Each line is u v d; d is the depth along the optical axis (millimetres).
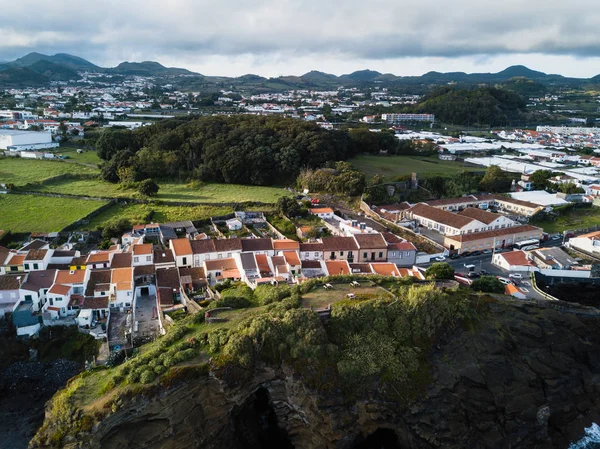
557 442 66062
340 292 73500
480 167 194625
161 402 55281
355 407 60875
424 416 61781
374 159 195000
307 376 59719
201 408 58438
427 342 66312
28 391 72062
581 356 72250
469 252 115062
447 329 68375
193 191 158500
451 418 62344
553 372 69125
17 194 144875
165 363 57969
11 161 189125
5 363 75500
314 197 148875
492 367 66438
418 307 67125
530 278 99562
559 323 73812
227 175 167125
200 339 62594
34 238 110125
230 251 101000
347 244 103750
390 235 114875
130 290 83125
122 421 54000
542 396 67375
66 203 138750
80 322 79000
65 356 76188
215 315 68875
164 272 91312
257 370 60906
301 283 76812
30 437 64188
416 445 62000
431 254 108750
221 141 173875
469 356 66812
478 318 70875
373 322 65125
